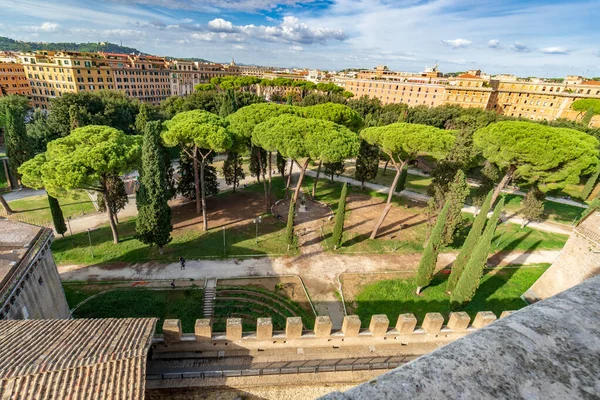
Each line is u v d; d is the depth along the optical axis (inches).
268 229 1421.0
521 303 1029.2
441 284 1102.4
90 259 1129.4
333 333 664.4
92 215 1488.7
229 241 1298.0
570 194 2044.8
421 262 997.8
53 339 465.7
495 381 83.2
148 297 962.7
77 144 1224.2
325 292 1042.1
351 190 1991.9
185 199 1734.7
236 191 1893.5
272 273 1117.7
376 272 1152.8
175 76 5103.3
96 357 416.2
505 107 4114.2
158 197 1072.8
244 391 571.5
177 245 1248.8
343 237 1380.4
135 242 1245.1
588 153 1195.3
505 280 1134.4
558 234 1497.3
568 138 1165.1
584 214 972.6
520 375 85.1
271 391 575.2
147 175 1039.6
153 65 4717.0
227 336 617.3
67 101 2268.7
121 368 411.8
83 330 503.2
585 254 906.7
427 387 80.4
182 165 1603.1
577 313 112.0
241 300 983.6
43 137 2101.4
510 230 1505.9
